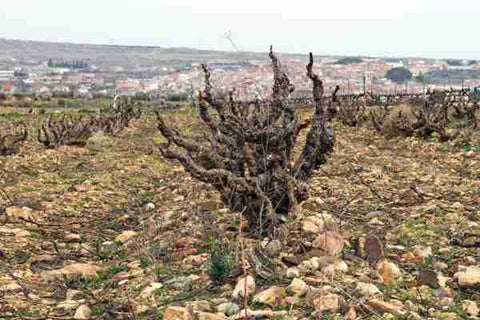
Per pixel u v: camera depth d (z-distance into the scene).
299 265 6.22
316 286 5.59
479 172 14.07
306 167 8.50
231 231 8.14
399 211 9.45
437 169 15.08
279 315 4.93
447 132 25.56
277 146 8.04
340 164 16.11
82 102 78.00
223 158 8.05
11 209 10.45
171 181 14.95
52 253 8.15
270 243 6.86
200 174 7.57
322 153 8.54
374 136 27.16
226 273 6.02
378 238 7.03
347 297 5.27
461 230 7.83
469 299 5.39
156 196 12.81
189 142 7.88
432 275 5.73
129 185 14.82
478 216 8.77
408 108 28.73
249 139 8.02
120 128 33.56
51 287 6.60
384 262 6.09
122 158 20.34
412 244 7.34
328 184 12.46
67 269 7.02
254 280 5.93
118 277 6.75
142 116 49.81
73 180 15.20
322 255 6.57
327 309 4.97
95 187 14.09
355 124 34.56
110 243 8.67
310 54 8.19
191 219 9.08
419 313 4.96
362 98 46.25
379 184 12.43
